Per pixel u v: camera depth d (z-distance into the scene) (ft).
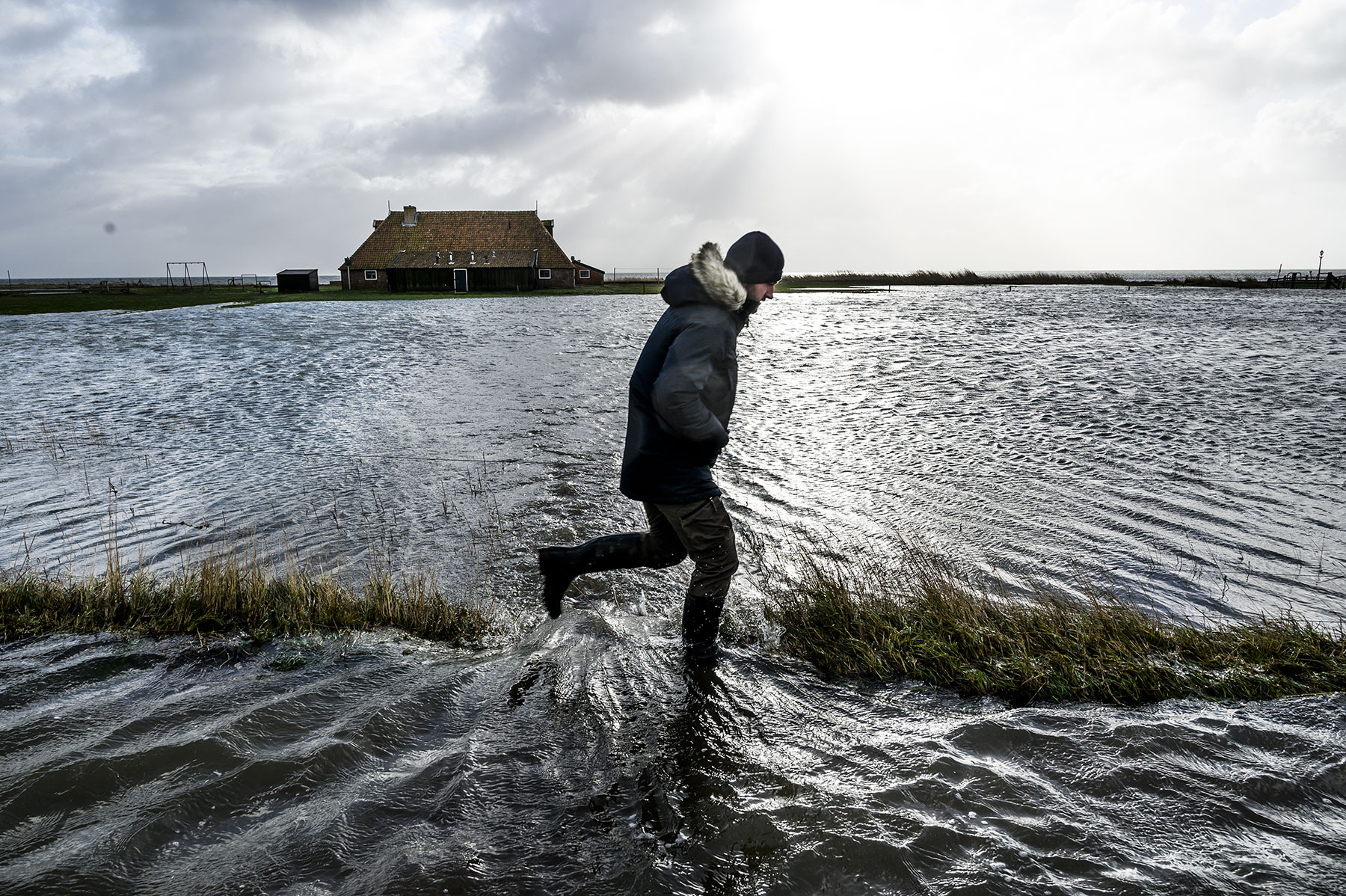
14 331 92.73
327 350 72.84
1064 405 43.16
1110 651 12.57
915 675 12.09
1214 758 9.17
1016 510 23.99
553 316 123.44
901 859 7.25
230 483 26.58
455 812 7.98
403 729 9.87
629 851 7.39
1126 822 7.92
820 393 47.91
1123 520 22.99
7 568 18.31
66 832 7.36
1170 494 25.57
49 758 8.68
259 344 77.92
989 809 8.13
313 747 9.14
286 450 31.89
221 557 18.99
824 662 12.51
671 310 11.89
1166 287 249.14
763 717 10.53
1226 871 7.13
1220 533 21.88
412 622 14.11
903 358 65.67
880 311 131.44
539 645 13.25
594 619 14.58
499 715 10.41
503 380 53.67
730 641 13.60
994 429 36.83
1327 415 39.27
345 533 21.08
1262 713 10.45
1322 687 11.23
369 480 26.94
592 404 43.75
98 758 8.67
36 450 32.09
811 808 8.13
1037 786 8.60
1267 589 17.79
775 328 97.19
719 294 11.25
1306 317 111.45
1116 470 28.91
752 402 44.93
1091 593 16.22
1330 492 25.84
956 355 67.31
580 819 7.95
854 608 14.62
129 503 24.21
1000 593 17.26
